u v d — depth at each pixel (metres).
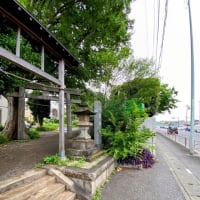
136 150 7.09
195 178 5.93
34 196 3.63
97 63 9.73
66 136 12.19
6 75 6.38
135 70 9.62
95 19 10.25
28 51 6.16
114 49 10.96
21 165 4.91
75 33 10.77
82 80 11.23
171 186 5.09
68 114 12.89
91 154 5.95
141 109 7.73
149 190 4.78
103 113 7.82
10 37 5.56
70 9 10.31
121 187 4.95
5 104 18.97
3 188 3.40
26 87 9.34
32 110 18.56
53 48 4.95
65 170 4.64
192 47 11.14
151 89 9.95
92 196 4.30
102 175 5.11
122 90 9.59
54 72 10.02
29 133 11.20
